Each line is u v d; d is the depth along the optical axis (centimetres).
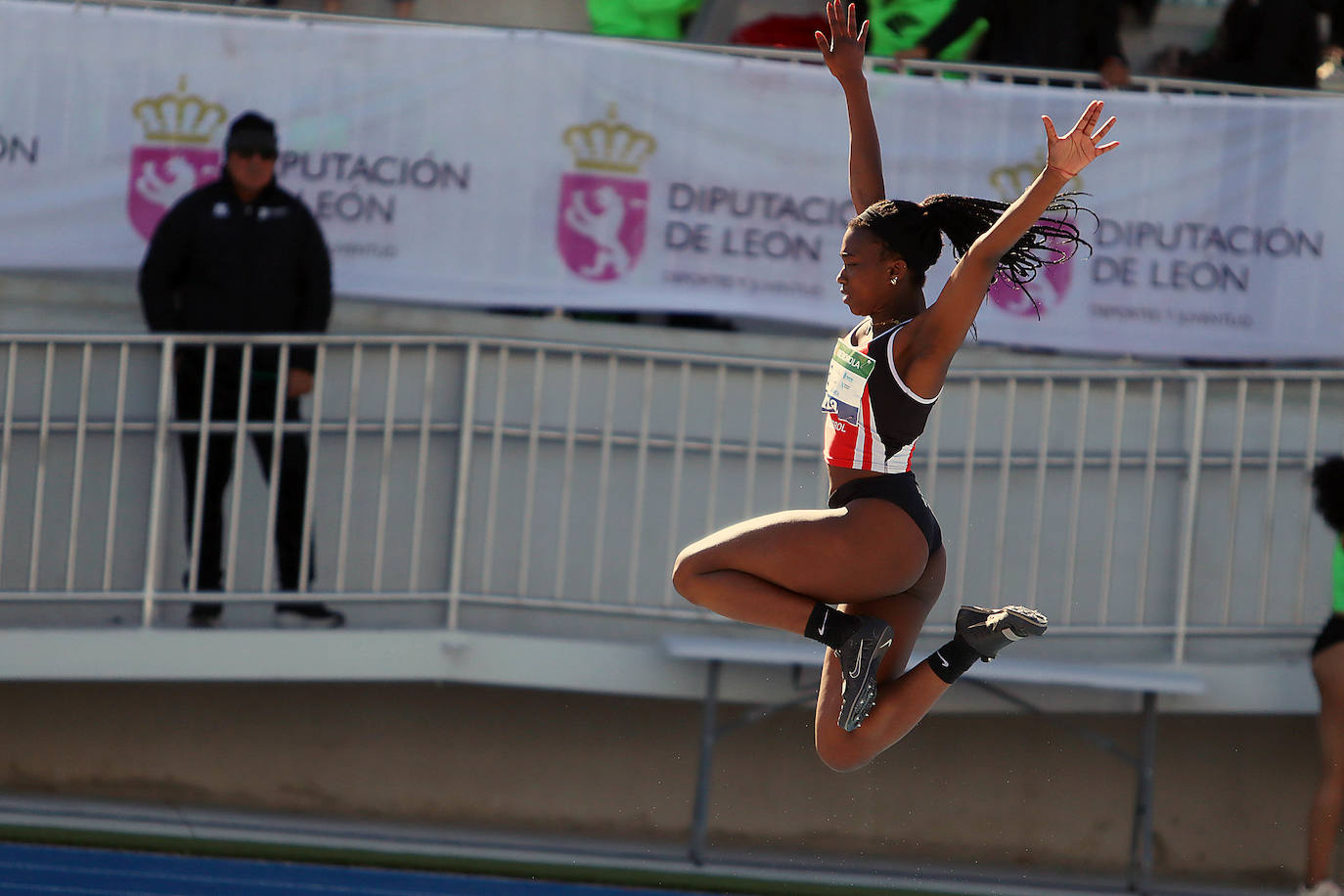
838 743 1273
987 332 2439
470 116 2380
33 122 2330
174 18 2336
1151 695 2272
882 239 1188
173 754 2431
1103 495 2416
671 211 2406
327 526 2378
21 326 2377
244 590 2331
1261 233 2439
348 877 2141
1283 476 2419
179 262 2200
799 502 2428
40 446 2180
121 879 2052
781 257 2420
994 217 1223
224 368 2223
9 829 2211
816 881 2270
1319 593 2408
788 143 2406
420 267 2383
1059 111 2422
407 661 2216
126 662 2155
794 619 1207
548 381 2423
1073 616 2395
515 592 2392
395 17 2777
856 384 1186
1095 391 2444
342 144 2362
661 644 2248
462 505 2217
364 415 2397
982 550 2395
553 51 2378
